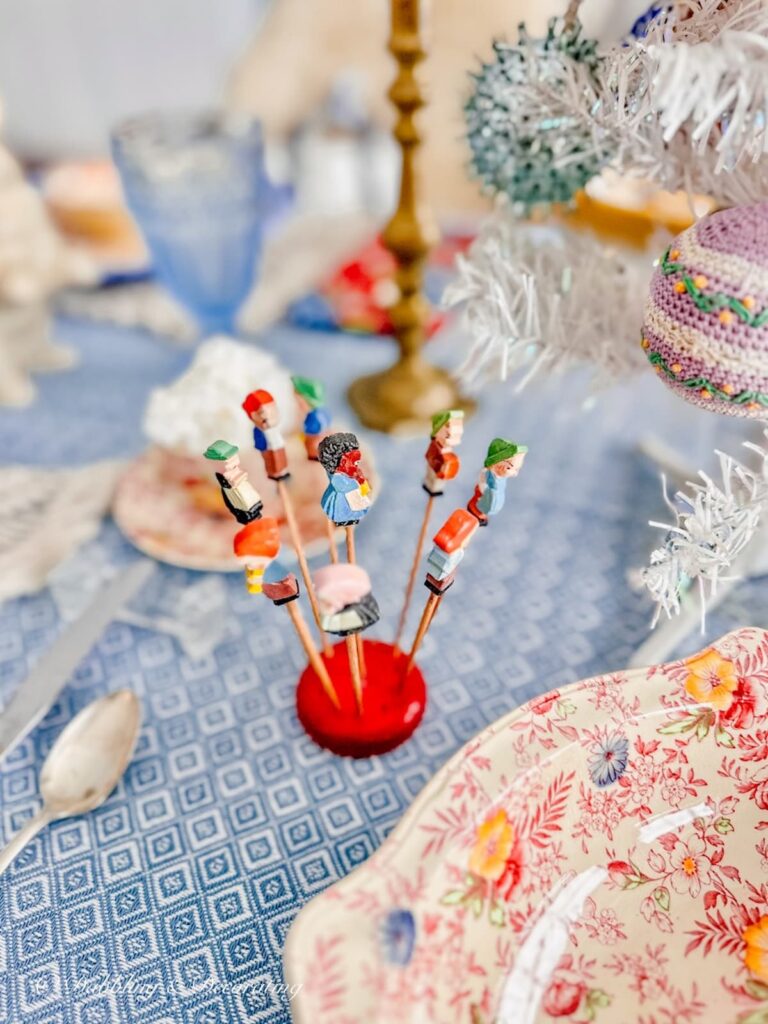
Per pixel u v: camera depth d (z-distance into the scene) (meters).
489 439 0.38
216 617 0.30
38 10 0.71
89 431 0.39
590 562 0.32
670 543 0.21
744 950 0.18
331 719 0.25
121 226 0.52
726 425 0.39
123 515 0.31
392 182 0.62
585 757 0.19
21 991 0.19
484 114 0.25
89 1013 0.19
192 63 0.76
